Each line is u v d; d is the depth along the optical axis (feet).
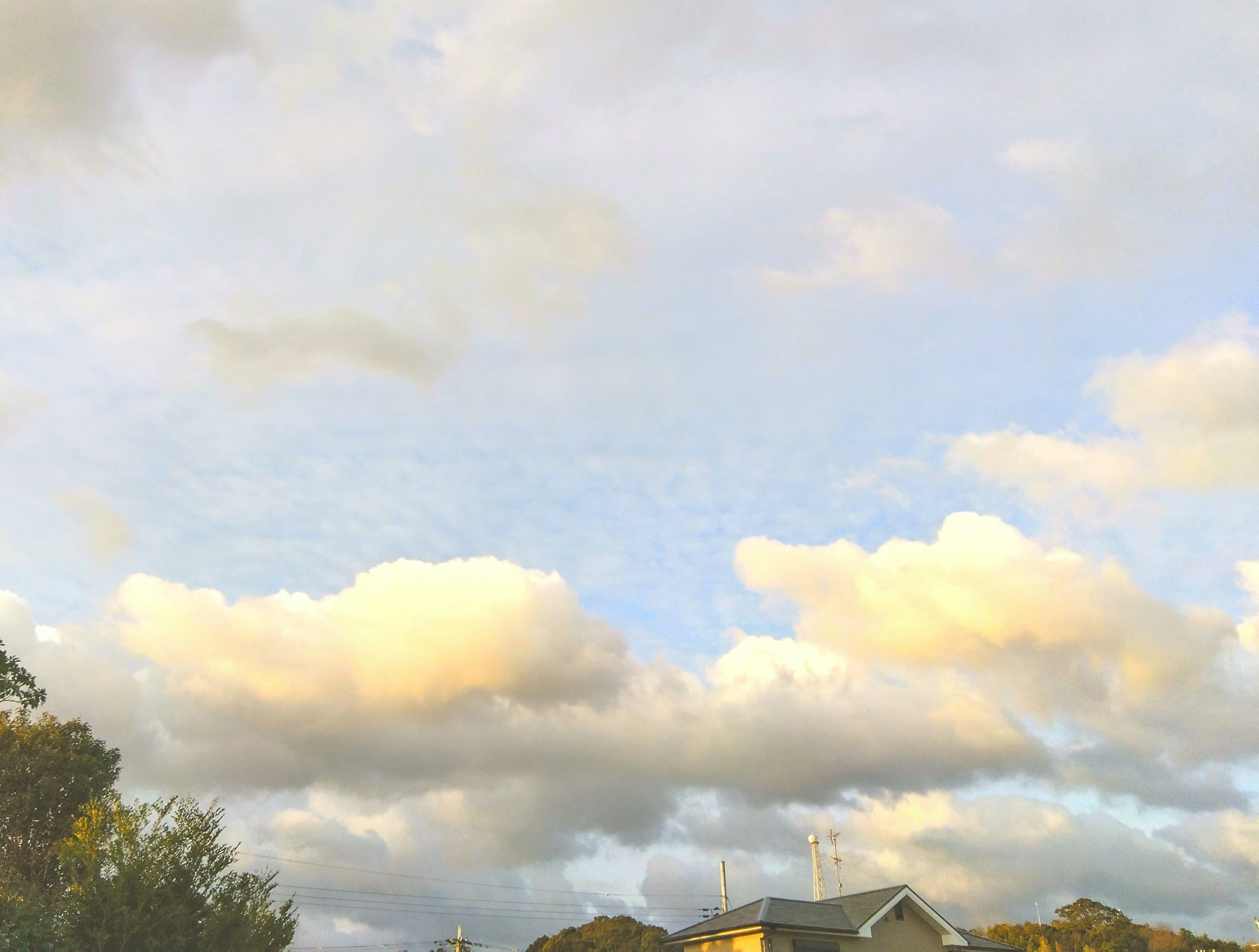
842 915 112.78
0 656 82.84
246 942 72.08
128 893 67.31
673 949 118.83
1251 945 249.75
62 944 65.21
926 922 116.57
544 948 252.42
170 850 70.13
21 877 94.68
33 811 118.73
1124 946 244.22
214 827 73.05
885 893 115.03
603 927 244.63
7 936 64.59
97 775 126.41
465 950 241.35
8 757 120.16
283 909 79.56
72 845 70.28
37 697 84.64
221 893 72.28
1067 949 251.19
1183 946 245.24
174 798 72.64
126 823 70.13
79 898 66.64
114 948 65.92
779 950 105.60
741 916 111.45
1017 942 257.14
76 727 133.80
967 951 116.47
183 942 67.87
